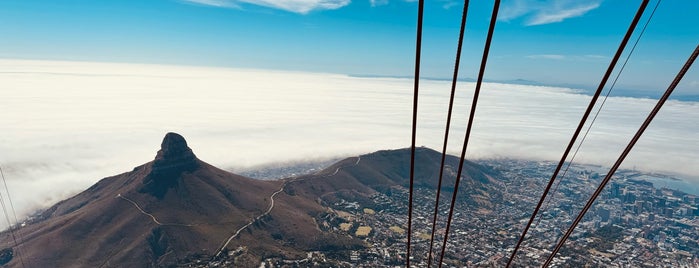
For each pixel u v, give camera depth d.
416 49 6.38
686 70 6.80
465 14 6.49
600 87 6.68
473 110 7.29
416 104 7.28
